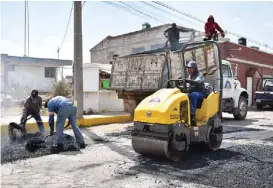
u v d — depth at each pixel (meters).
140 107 6.14
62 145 7.29
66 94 18.19
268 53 28.47
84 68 14.34
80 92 11.09
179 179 4.98
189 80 6.57
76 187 4.62
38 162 6.04
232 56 21.75
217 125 6.99
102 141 8.28
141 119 6.06
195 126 6.31
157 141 5.82
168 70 10.67
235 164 5.86
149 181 4.89
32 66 24.83
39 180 4.94
